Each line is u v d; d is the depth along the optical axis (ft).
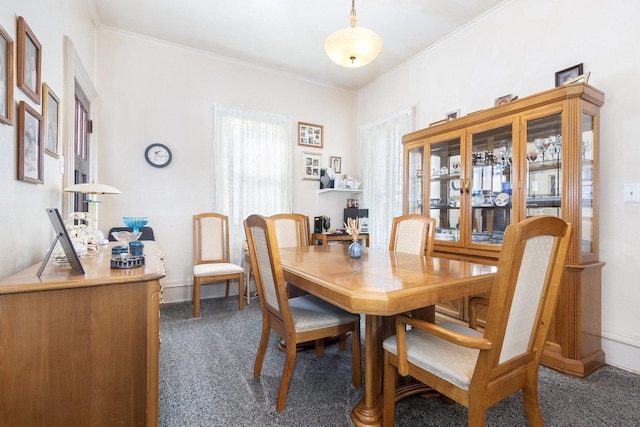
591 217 6.88
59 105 6.23
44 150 5.30
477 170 8.70
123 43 10.64
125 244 6.09
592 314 6.74
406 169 10.75
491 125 8.14
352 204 15.12
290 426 4.79
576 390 5.81
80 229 5.59
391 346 4.52
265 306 5.97
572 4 7.64
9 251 4.06
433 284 4.40
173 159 11.44
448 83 10.86
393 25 10.10
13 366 3.35
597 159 6.88
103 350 3.67
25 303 3.38
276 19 9.84
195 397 5.52
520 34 8.71
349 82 14.62
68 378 3.54
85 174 9.31
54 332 3.49
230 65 12.48
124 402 3.76
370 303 3.88
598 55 7.18
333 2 9.00
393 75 13.30
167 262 11.32
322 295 4.58
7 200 4.01
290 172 13.57
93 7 9.29
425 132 9.99
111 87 10.44
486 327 3.39
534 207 7.43
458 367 3.79
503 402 5.41
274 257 4.92
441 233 9.87
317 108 14.58
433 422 4.89
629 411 5.17
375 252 8.09
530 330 3.96
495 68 9.36
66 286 3.44
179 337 8.20
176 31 10.59
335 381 6.11
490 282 4.92
